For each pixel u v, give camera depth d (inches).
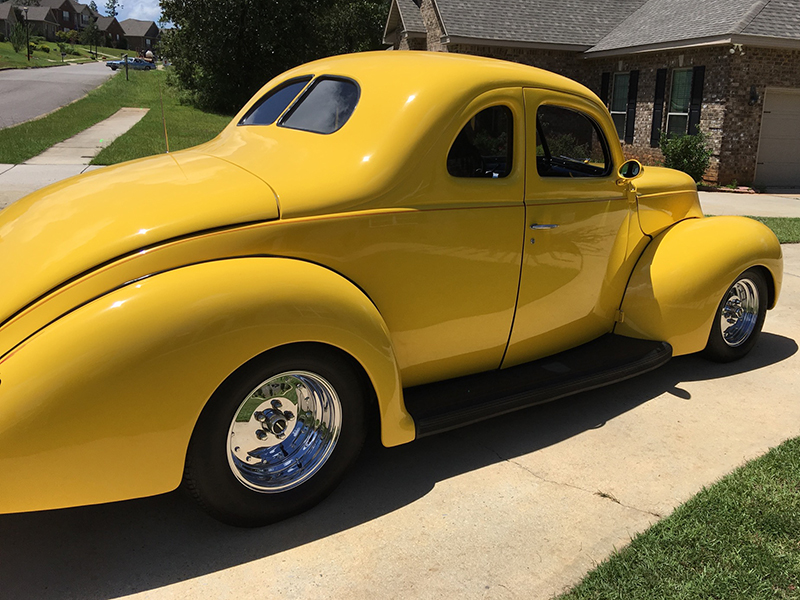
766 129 602.9
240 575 92.4
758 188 593.3
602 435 135.4
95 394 81.7
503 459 125.2
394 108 110.3
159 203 95.3
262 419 99.6
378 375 103.0
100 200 99.2
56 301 85.0
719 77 582.2
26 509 83.0
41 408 80.0
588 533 103.3
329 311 95.3
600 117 138.9
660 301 153.4
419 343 118.3
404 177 107.3
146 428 85.2
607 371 138.4
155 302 85.0
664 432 137.1
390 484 115.9
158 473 88.1
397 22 954.7
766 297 174.4
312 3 1290.6
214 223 92.9
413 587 91.0
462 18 735.7
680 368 172.1
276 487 101.9
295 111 125.0
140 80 1763.0
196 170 109.2
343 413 104.8
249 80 1256.8
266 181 102.6
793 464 122.0
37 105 990.4
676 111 645.3
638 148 702.5
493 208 118.4
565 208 130.7
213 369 87.4
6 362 81.8
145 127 742.5
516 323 130.8
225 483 95.0
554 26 761.0
